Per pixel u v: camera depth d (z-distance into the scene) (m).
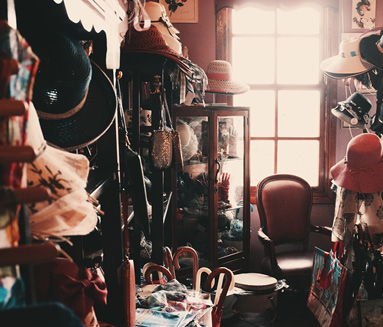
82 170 0.86
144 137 2.66
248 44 4.40
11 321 0.40
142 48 2.24
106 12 1.34
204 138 3.58
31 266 0.60
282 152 4.49
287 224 4.08
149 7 2.71
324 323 3.04
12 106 0.49
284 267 3.72
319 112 4.45
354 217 3.00
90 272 1.15
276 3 4.27
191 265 3.61
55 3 0.98
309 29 4.40
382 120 3.27
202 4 4.24
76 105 1.09
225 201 3.76
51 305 0.41
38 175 0.76
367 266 2.99
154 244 2.52
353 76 3.38
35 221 0.74
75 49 1.07
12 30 0.51
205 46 4.27
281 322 3.65
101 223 1.40
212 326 1.97
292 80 4.45
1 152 0.50
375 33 3.25
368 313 2.84
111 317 1.40
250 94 4.45
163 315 1.70
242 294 3.43
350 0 4.28
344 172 3.04
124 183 1.49
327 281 3.06
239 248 3.93
